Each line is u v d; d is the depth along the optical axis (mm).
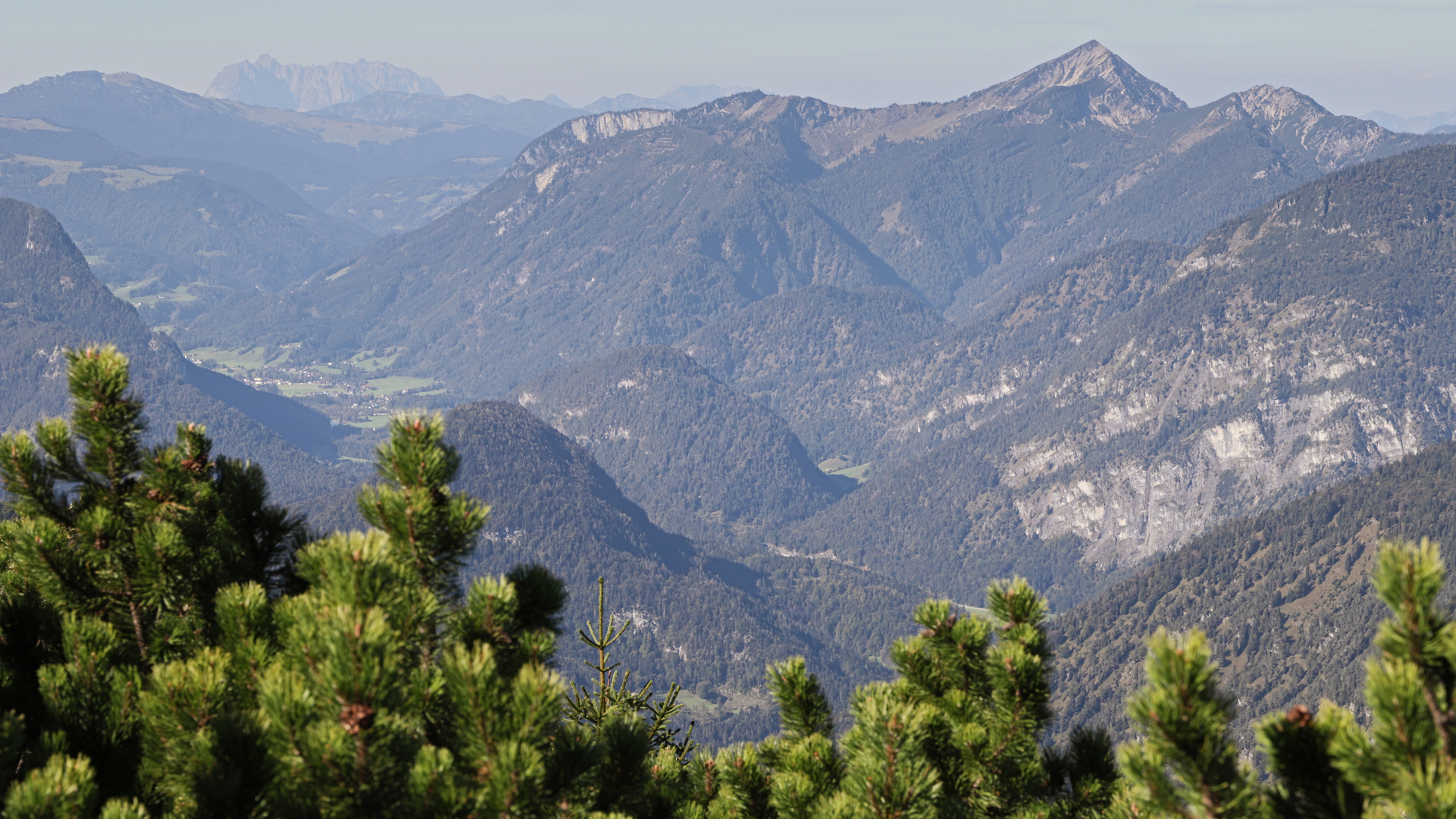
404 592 11391
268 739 10203
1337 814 8734
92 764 11625
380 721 9867
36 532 13570
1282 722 9242
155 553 13492
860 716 12484
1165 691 9102
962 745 13797
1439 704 8266
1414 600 8367
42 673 12211
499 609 12227
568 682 12438
